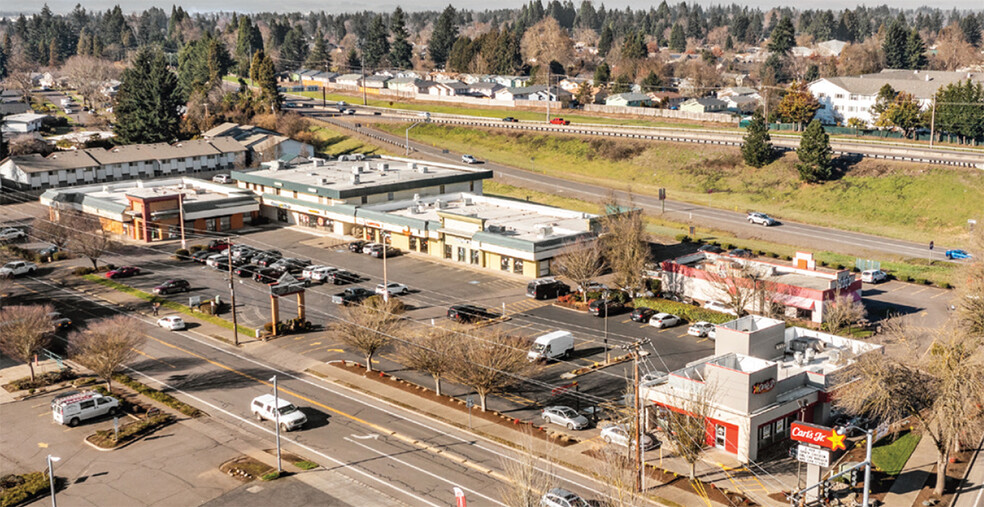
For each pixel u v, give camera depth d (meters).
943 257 122.69
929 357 60.81
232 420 69.75
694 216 146.62
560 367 80.06
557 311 97.25
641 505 53.97
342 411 71.38
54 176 163.75
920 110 189.62
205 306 97.06
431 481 59.12
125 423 69.62
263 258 118.00
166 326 91.94
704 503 55.78
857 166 155.25
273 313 89.56
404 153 197.88
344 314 84.25
